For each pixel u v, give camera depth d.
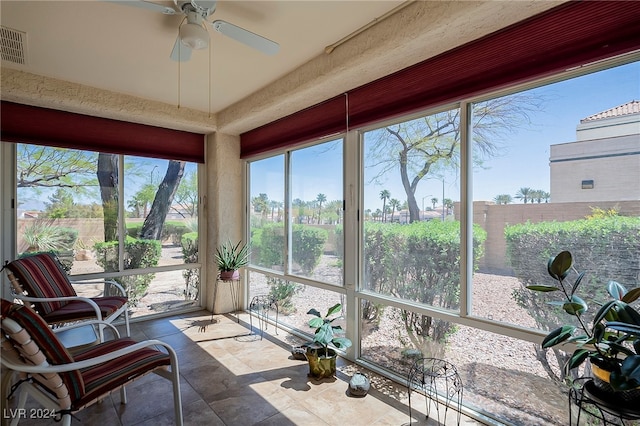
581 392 1.32
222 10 1.84
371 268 2.51
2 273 2.79
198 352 2.78
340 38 2.14
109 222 3.38
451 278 2.02
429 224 2.14
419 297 2.20
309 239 3.07
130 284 3.53
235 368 2.50
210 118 3.69
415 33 1.77
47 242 3.03
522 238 1.72
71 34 2.06
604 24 1.39
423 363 2.17
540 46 1.57
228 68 2.57
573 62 1.47
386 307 2.41
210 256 3.94
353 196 2.60
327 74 2.30
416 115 2.21
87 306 2.51
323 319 2.55
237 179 3.97
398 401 2.07
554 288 1.37
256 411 1.96
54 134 2.97
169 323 3.48
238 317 3.70
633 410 1.15
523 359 1.74
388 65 2.11
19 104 2.81
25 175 2.92
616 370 1.15
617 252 1.43
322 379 2.33
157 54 2.33
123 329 3.27
